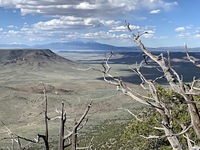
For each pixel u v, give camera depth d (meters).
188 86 5.08
